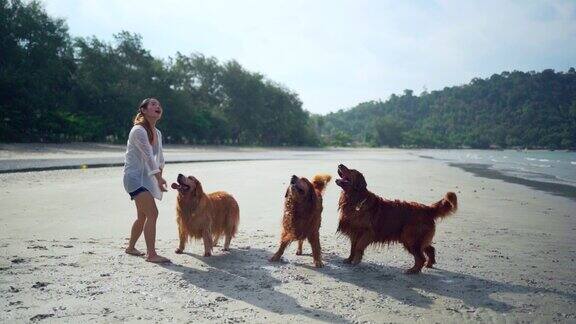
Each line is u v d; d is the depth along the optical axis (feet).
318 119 540.11
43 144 136.05
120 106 177.27
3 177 48.42
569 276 19.13
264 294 15.64
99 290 15.12
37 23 145.79
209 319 13.08
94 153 108.58
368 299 15.60
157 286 15.88
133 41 193.47
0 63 139.54
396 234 19.98
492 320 13.98
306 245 24.40
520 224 32.04
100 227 25.81
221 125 254.06
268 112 298.15
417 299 15.79
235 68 277.23
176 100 208.95
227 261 20.12
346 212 20.66
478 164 139.64
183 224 20.72
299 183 19.62
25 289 14.89
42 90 144.56
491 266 20.53
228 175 63.10
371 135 615.57
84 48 177.27
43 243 21.29
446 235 27.37
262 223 29.25
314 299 15.35
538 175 91.61
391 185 57.06
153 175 19.16
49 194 37.78
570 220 34.63
